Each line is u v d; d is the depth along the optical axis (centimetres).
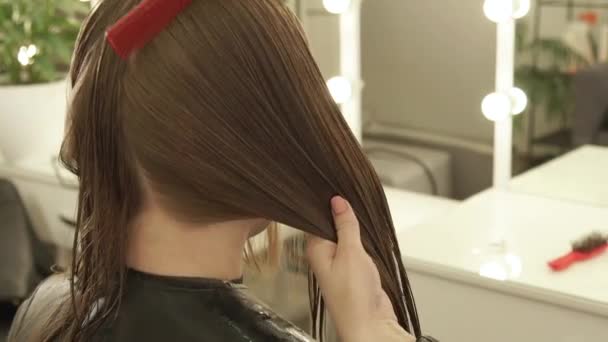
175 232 53
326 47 174
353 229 56
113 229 54
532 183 159
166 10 50
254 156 52
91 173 54
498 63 154
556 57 150
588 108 150
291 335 54
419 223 151
